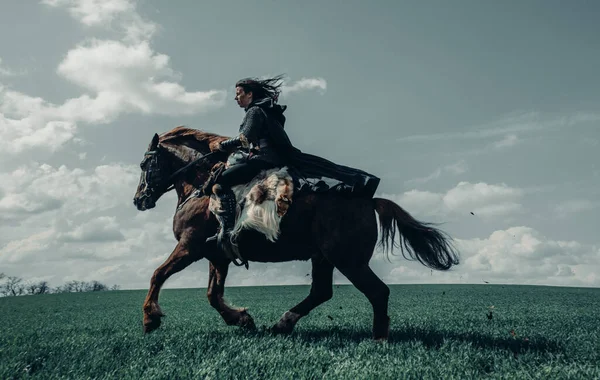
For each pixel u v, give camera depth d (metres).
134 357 4.47
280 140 5.87
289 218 5.48
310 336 5.84
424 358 4.36
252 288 32.94
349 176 5.55
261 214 5.41
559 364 4.19
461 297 18.41
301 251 5.75
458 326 7.32
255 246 5.69
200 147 6.52
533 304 13.99
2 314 13.72
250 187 5.64
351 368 3.88
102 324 8.74
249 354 4.41
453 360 4.19
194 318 9.42
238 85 6.14
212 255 6.16
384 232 5.64
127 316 10.90
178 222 6.09
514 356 4.55
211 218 5.86
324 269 6.15
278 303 15.34
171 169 6.64
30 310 15.60
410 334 6.01
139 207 6.68
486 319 8.65
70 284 60.94
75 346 5.20
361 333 6.18
